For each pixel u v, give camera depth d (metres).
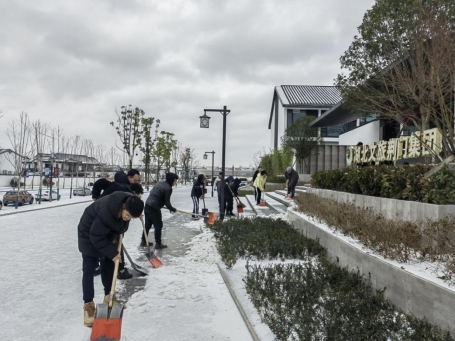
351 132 22.38
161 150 41.28
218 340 3.25
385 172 5.74
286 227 8.10
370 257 3.89
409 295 3.13
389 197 5.49
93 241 3.45
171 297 4.34
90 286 3.63
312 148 26.94
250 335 3.35
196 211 11.98
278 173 28.55
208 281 5.00
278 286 4.01
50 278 5.17
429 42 6.47
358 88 9.54
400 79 6.84
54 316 3.78
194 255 6.47
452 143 5.64
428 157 6.87
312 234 6.55
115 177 5.72
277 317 3.21
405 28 7.39
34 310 3.94
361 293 3.60
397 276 3.33
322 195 9.56
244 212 13.72
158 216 7.18
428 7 6.42
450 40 5.89
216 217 11.81
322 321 3.04
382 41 8.48
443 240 3.46
